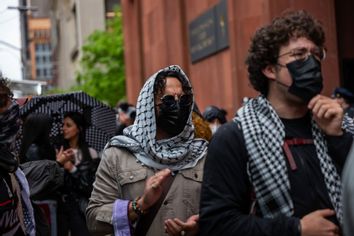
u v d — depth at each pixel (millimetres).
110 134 8836
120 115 11789
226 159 3488
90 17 49031
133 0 27812
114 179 4648
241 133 3500
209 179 3510
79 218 6820
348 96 11023
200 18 18562
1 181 4492
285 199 3383
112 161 4672
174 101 4605
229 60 16547
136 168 4617
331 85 12945
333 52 12992
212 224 3447
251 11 14617
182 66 20500
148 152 4602
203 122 5191
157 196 4332
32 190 6195
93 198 4664
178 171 4594
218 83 17406
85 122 8117
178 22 20750
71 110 8594
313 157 3445
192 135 4699
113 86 35219
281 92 3555
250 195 3520
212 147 3543
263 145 3439
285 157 3430
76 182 6867
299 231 3283
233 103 15359
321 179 3422
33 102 8453
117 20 36406
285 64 3521
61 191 6762
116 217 4430
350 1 14266
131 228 4445
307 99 3492
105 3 49719
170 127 4621
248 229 3357
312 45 3545
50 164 6312
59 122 8484
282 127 3465
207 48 18000
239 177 3480
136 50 27453
